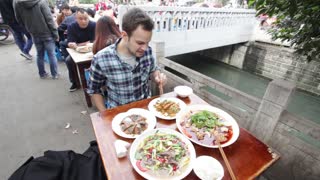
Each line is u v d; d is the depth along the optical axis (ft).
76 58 8.00
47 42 10.57
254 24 19.85
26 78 11.68
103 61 3.84
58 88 10.61
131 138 3.21
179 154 2.88
